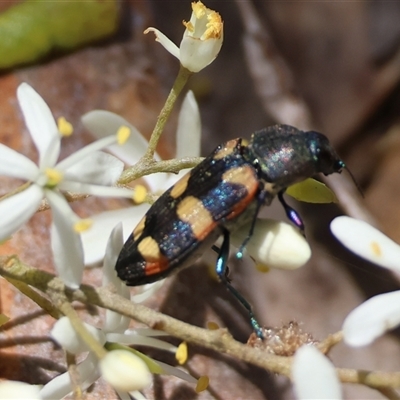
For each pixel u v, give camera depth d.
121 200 0.10
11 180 0.10
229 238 0.09
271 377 0.10
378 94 0.13
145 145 0.10
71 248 0.09
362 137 0.13
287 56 0.13
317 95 0.13
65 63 0.11
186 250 0.09
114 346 0.09
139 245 0.09
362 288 0.11
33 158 0.10
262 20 0.13
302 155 0.09
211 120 0.12
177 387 0.10
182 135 0.10
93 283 0.10
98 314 0.10
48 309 0.09
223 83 0.12
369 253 0.09
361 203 0.12
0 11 0.11
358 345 0.09
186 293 0.10
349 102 0.13
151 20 0.12
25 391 0.09
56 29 0.11
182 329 0.09
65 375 0.09
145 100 0.11
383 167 0.13
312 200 0.09
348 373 0.09
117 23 0.11
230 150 0.09
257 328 0.09
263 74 0.12
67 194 0.09
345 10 0.14
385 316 0.09
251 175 0.09
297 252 0.09
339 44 0.14
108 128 0.10
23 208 0.09
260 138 0.09
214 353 0.10
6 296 0.10
